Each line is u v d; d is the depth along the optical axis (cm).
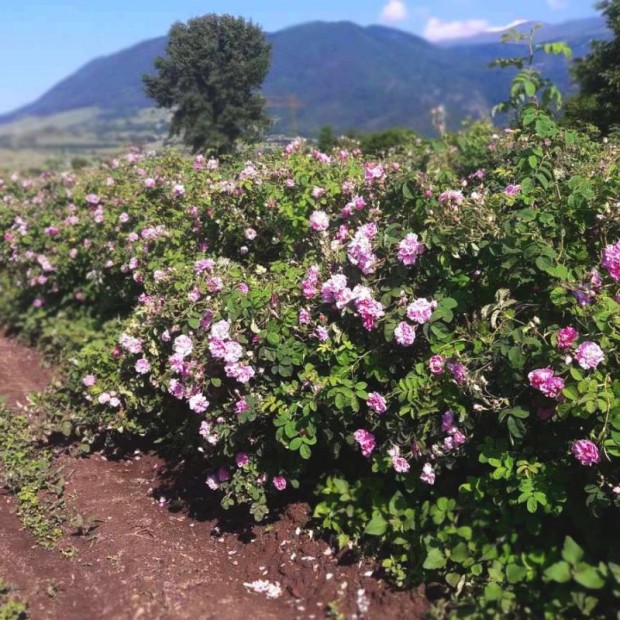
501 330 264
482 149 548
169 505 365
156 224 493
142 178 545
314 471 347
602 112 564
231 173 475
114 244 532
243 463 315
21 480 380
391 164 416
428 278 299
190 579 288
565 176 334
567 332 242
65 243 630
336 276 288
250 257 429
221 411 314
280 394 302
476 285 299
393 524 275
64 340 604
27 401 522
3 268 808
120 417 412
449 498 283
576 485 263
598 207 287
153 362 386
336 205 397
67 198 719
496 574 240
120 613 267
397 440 280
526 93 322
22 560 310
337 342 293
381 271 298
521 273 276
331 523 300
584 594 213
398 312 280
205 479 384
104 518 346
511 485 260
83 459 421
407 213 329
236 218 425
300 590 282
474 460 276
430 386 268
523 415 246
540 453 268
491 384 263
